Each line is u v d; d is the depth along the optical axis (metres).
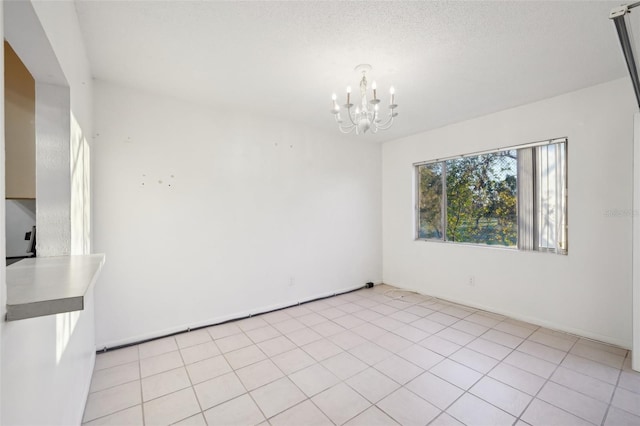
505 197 3.42
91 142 2.42
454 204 3.96
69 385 1.43
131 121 2.71
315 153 4.02
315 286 4.03
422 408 1.84
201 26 1.83
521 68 2.36
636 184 2.20
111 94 2.62
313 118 3.64
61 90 1.55
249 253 3.41
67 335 1.39
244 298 3.38
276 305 3.63
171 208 2.91
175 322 2.93
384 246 4.83
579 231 2.78
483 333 2.90
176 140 2.94
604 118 2.62
